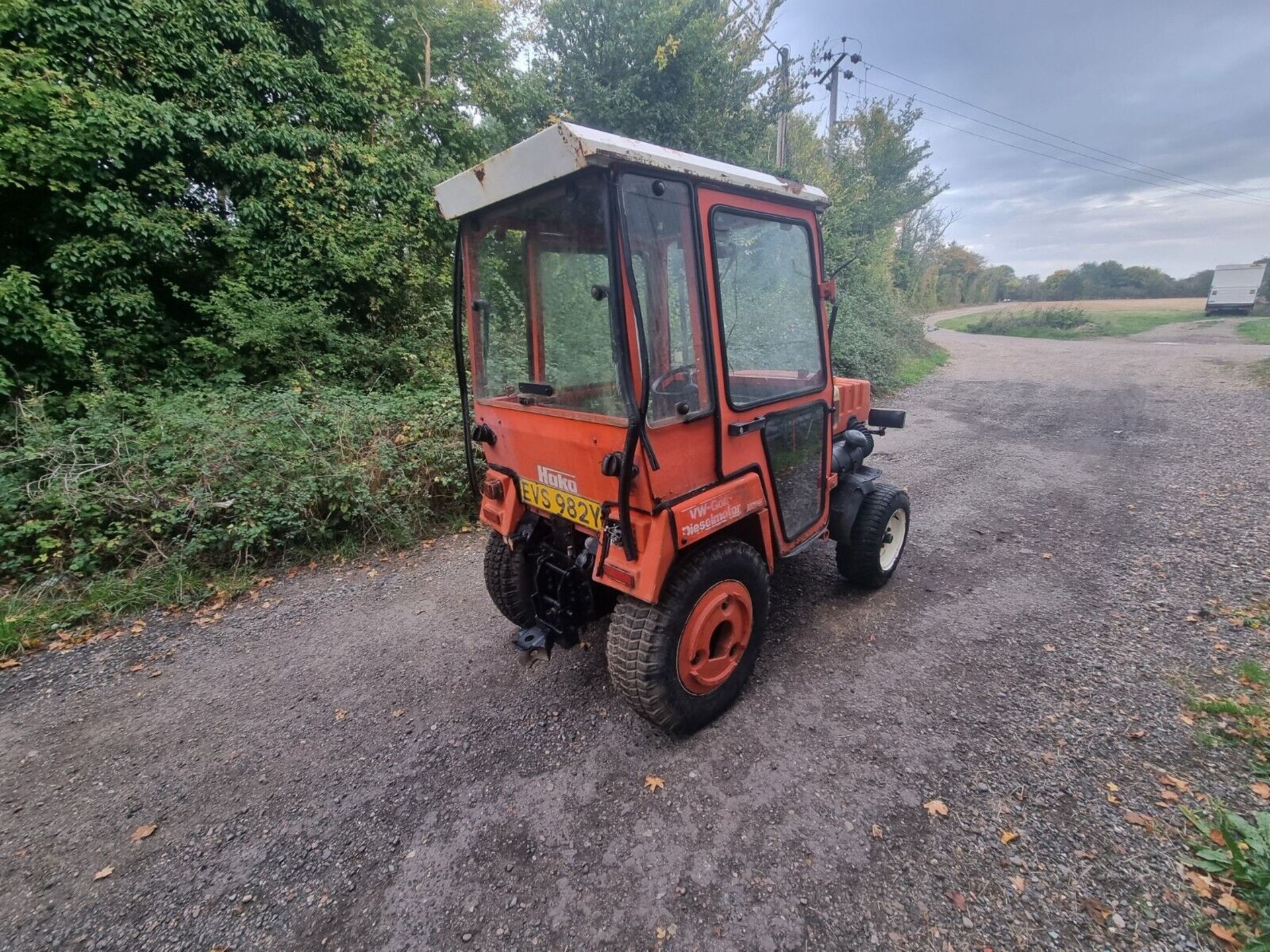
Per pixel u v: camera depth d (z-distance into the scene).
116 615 3.77
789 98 12.12
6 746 2.71
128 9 6.50
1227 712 2.51
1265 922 1.61
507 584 3.20
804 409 2.95
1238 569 3.79
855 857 1.96
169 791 2.42
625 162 1.87
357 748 2.63
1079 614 3.43
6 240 6.23
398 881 1.98
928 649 3.15
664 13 9.84
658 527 2.16
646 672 2.29
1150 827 2.00
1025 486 5.77
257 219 7.36
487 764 2.49
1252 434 7.08
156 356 6.56
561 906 1.86
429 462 5.30
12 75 5.88
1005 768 2.30
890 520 3.80
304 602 4.02
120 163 6.29
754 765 2.40
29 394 5.24
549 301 2.38
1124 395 10.18
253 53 7.39
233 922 1.86
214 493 4.41
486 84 10.25
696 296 2.21
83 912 1.91
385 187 8.25
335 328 7.70
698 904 1.83
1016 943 1.66
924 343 18.03
